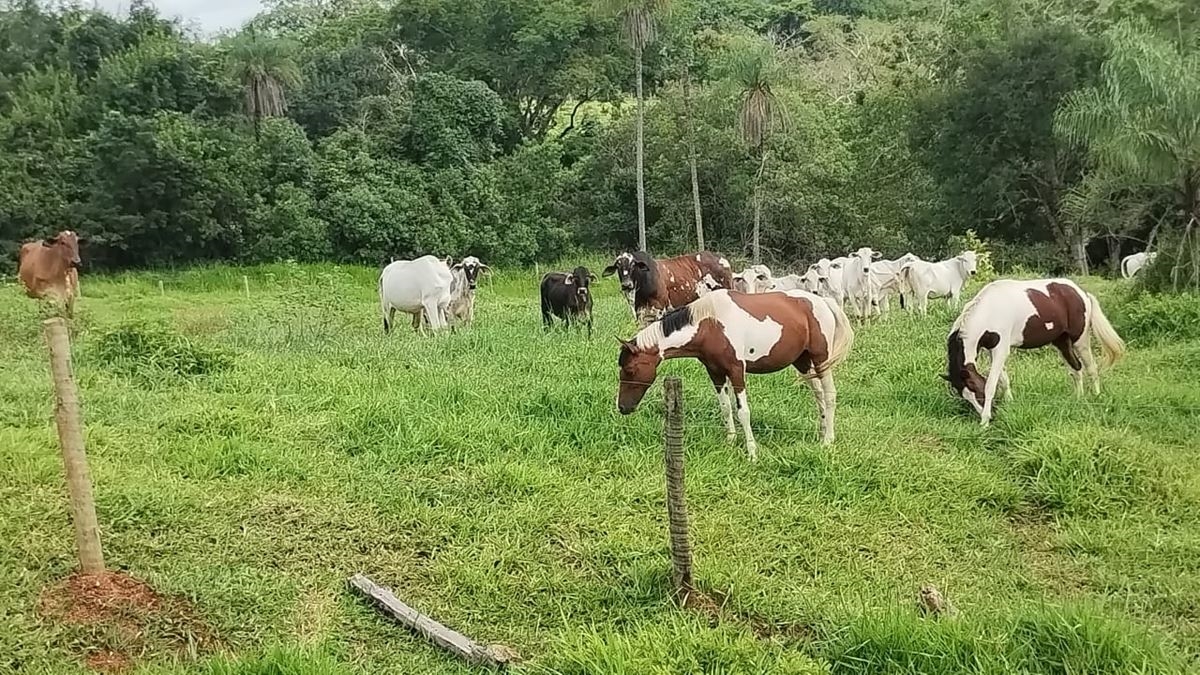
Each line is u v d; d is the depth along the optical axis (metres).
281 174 31.08
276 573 6.35
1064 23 26.55
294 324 15.46
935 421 9.84
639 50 28.33
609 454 8.61
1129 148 15.30
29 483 7.18
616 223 34.34
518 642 5.84
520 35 38.25
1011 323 9.82
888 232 31.59
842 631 5.57
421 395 9.85
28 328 14.73
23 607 5.59
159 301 21.20
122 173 27.92
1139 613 6.20
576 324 15.38
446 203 31.77
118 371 10.66
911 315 17.36
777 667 5.12
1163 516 7.56
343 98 37.81
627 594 6.22
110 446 8.09
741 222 32.75
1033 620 5.46
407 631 5.89
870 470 8.24
